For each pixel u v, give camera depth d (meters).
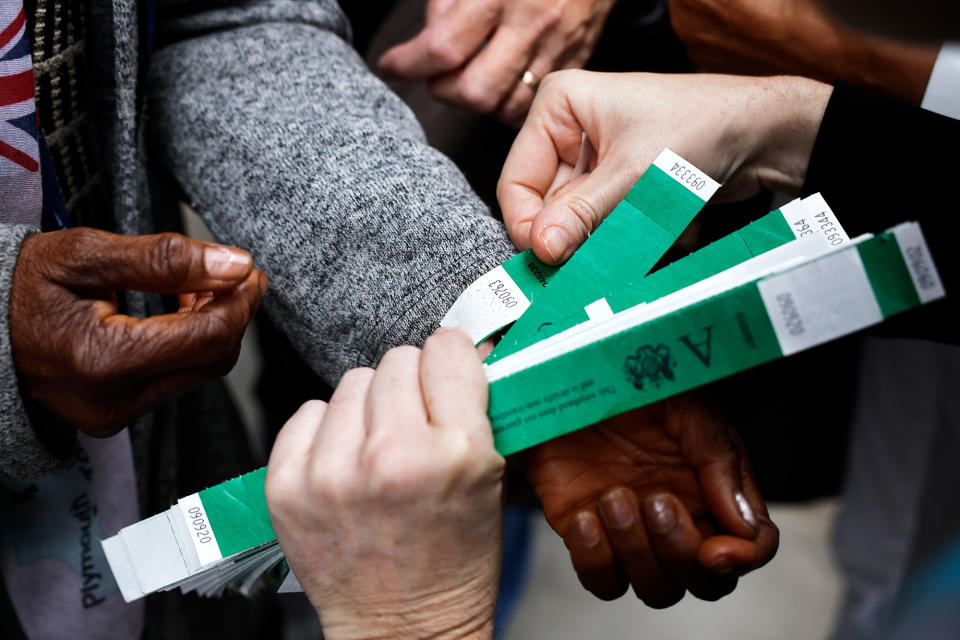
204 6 0.76
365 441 0.48
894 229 0.44
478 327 0.59
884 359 1.25
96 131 0.72
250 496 0.54
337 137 0.69
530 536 1.56
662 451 0.59
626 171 0.66
